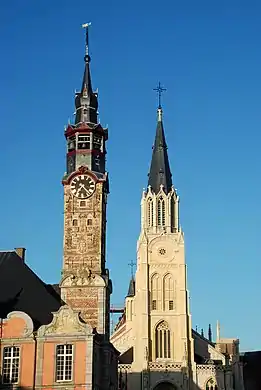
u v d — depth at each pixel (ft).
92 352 244.42
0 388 240.12
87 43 328.08
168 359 440.04
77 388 239.91
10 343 244.63
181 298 452.76
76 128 305.32
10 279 265.95
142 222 474.90
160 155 492.95
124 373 433.07
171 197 479.82
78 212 294.25
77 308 277.64
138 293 453.99
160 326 448.24
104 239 297.53
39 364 242.58
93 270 284.61
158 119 506.48
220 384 434.30
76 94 318.24
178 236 469.16
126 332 477.36
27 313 253.03
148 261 462.60
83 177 297.94
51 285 295.89
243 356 493.36
